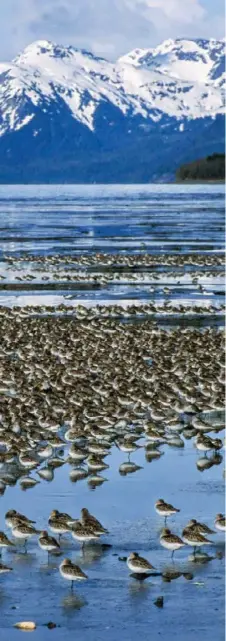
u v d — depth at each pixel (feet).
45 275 335.67
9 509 116.37
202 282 318.86
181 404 155.74
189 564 101.60
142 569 98.12
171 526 111.24
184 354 195.00
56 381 168.35
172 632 88.89
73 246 460.96
